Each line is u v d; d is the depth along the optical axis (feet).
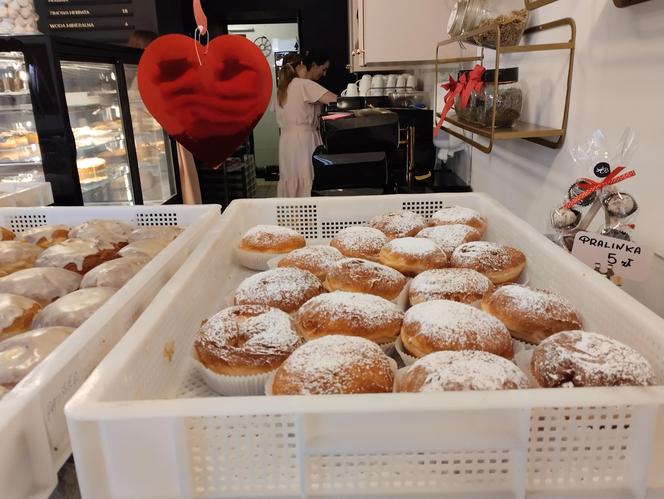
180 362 3.05
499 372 2.31
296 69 13.53
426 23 8.09
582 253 3.31
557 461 1.97
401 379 2.62
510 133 4.52
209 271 3.78
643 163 3.50
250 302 3.49
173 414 1.84
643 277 3.14
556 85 4.78
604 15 3.91
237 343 2.99
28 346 2.82
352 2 13.05
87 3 13.29
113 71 10.00
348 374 2.46
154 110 3.18
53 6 13.33
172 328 2.93
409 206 5.20
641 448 1.91
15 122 8.29
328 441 1.88
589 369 2.33
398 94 11.40
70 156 7.73
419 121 8.11
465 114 5.74
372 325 3.10
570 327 3.02
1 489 1.93
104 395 2.02
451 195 5.19
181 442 1.88
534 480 1.99
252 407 1.86
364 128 6.77
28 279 3.85
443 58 8.24
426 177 8.16
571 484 1.99
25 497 2.11
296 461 1.96
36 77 7.32
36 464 2.17
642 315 2.59
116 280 3.87
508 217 4.44
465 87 5.30
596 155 3.52
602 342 2.49
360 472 2.00
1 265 4.31
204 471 1.98
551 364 2.45
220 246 4.17
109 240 4.72
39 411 2.14
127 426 1.87
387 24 8.12
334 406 1.86
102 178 9.98
